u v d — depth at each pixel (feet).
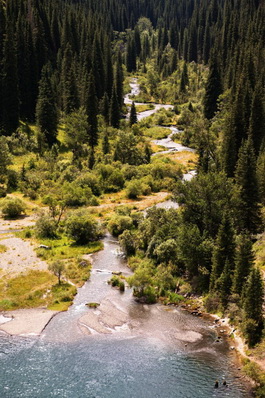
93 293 154.20
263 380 98.84
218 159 280.10
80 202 272.31
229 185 182.39
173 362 110.11
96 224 216.54
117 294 154.10
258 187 196.85
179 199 187.93
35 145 366.43
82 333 125.18
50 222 220.02
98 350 115.96
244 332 118.32
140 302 147.54
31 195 282.56
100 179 314.55
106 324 130.82
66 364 109.09
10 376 103.50
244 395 97.09
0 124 381.60
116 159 363.97
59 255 190.19
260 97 279.69
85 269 174.91
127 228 219.82
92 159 348.38
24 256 187.21
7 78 379.96
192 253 155.74
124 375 104.68
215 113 421.59
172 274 166.71
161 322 132.36
